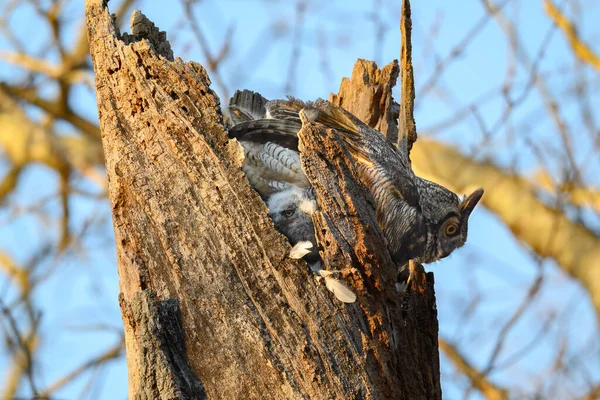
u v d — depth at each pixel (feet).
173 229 27.30
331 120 33.96
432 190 36.32
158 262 27.14
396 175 34.30
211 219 27.09
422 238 35.70
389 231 34.86
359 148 33.78
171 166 27.81
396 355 26.78
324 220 26.66
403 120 36.35
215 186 27.30
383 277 26.84
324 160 27.04
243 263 26.61
